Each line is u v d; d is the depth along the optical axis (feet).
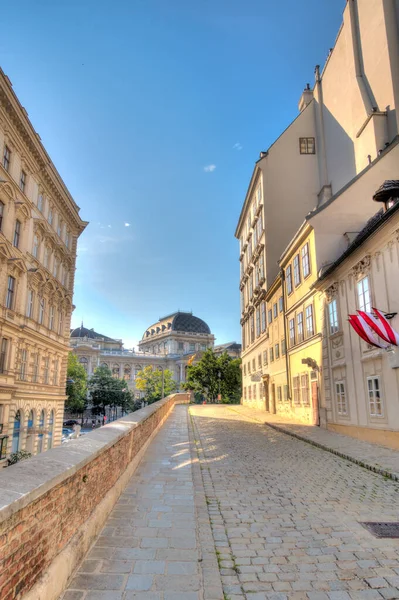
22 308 90.43
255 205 121.90
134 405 328.70
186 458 38.75
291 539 19.45
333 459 41.09
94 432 22.91
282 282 91.09
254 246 124.88
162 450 43.57
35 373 100.94
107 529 18.92
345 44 86.17
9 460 81.30
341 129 89.81
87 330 450.71
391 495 27.53
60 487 13.43
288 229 105.70
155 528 19.35
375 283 47.34
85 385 271.69
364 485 30.37
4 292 81.35
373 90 76.43
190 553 16.66
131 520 20.38
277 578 15.48
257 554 17.70
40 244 101.65
